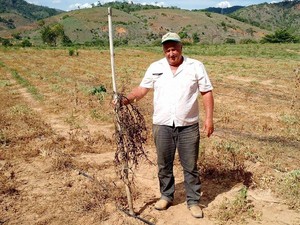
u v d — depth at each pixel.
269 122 9.27
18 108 10.48
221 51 49.84
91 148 6.87
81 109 10.40
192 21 166.75
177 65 4.05
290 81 17.66
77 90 13.60
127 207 4.64
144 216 4.43
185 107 4.08
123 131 4.16
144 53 46.66
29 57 36.50
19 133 7.84
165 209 4.57
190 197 4.45
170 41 3.86
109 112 9.91
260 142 7.43
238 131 8.46
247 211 4.45
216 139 7.50
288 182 5.08
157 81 4.12
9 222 4.35
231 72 21.77
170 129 4.19
